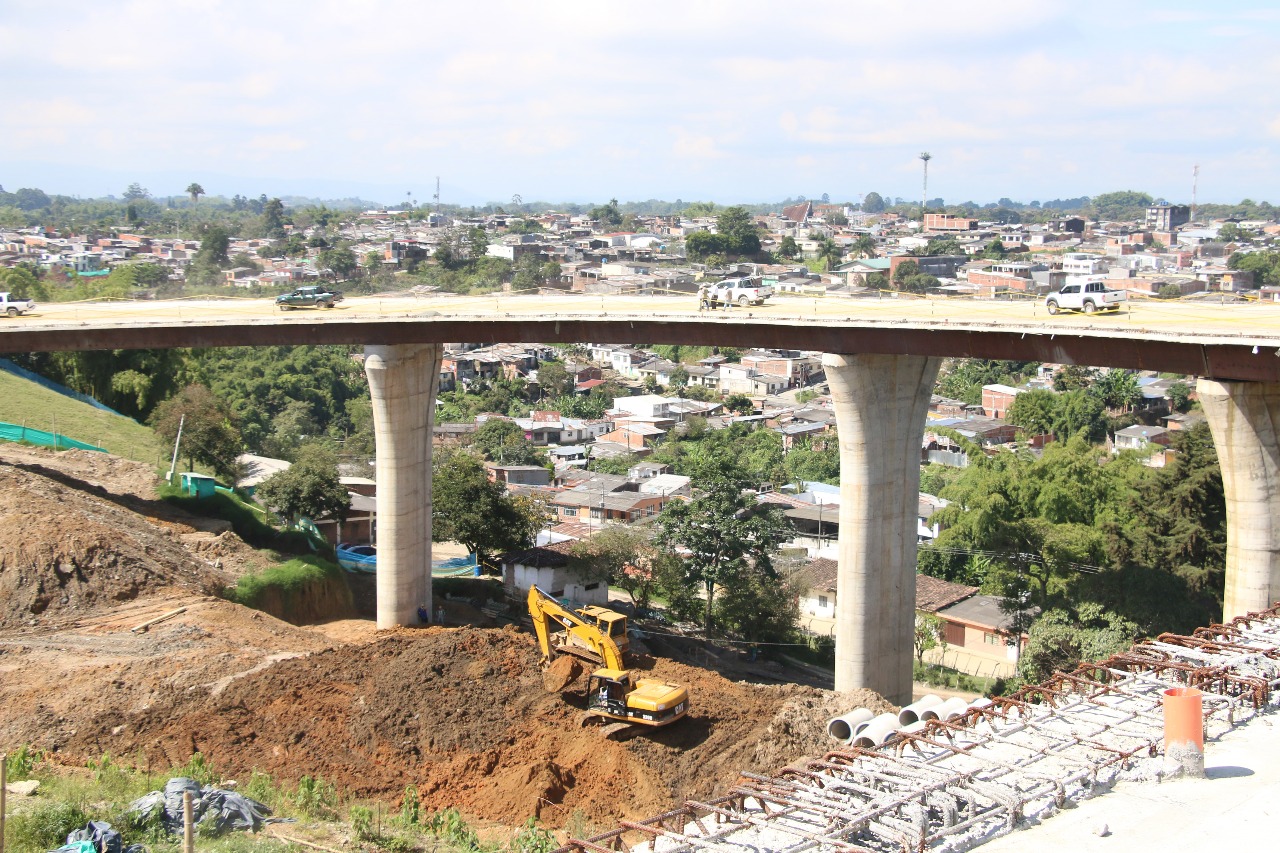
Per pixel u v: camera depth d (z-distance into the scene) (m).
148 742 44.25
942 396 176.50
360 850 32.31
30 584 60.19
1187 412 161.62
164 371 117.12
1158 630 60.28
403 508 71.88
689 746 45.78
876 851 20.77
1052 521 75.56
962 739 25.30
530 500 95.06
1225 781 23.28
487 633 56.53
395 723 46.81
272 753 44.47
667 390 190.62
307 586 73.31
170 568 66.69
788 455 138.12
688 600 80.94
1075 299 58.91
